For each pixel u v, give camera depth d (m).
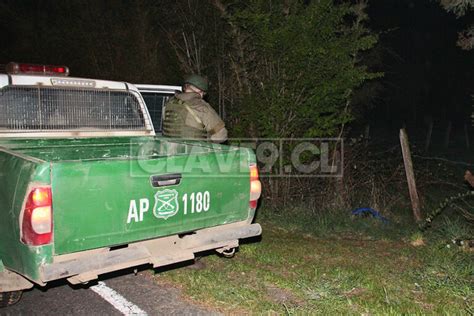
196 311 4.64
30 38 15.19
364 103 13.05
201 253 6.03
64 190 3.70
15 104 5.33
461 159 15.72
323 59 7.85
